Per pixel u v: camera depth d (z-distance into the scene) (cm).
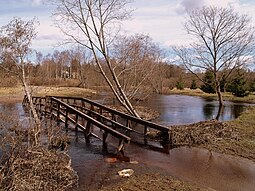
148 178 789
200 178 802
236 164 924
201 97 3947
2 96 3262
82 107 1727
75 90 4300
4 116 1143
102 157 995
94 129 1455
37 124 1045
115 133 1077
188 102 3191
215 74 2436
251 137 1248
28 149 792
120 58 1983
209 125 1299
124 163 929
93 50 1541
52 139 1047
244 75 3878
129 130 1364
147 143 1202
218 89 2383
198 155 1023
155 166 902
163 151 1080
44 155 802
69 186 727
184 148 1117
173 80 5328
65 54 7950
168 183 751
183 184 747
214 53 2467
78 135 1314
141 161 953
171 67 5206
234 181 784
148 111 2228
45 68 5309
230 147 1108
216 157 996
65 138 1144
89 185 736
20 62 1516
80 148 1104
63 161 827
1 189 613
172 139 1181
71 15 1866
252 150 1070
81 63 5153
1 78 1912
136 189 705
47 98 2006
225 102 3244
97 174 819
